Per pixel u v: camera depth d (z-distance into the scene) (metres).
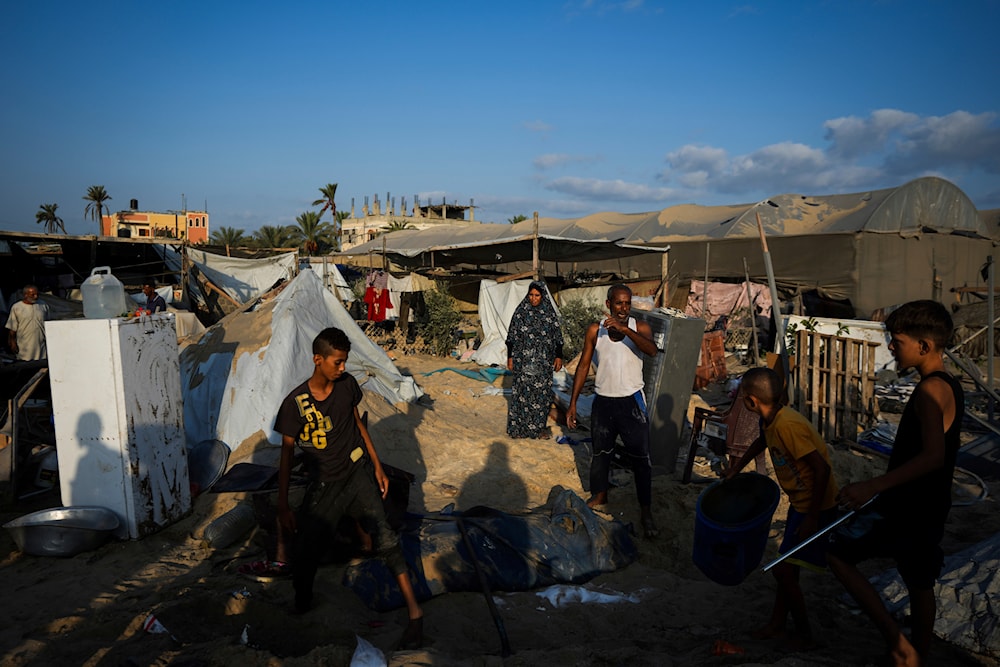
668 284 18.77
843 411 8.14
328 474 3.56
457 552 4.29
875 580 4.20
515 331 7.81
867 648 3.38
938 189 18.98
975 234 19.86
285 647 3.37
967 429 9.14
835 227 18.55
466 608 3.89
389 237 30.19
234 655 3.02
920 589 2.92
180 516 5.12
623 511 5.54
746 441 5.85
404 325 17.44
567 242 15.36
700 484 6.39
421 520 4.66
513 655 3.19
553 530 4.68
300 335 7.50
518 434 7.86
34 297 10.23
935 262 19.09
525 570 4.33
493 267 26.53
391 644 3.37
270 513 4.41
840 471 6.80
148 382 4.87
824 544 3.13
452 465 6.83
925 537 2.87
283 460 3.58
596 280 18.28
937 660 3.35
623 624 3.82
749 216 20.34
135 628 3.43
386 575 4.01
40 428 6.59
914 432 2.84
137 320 4.79
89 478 4.76
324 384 3.56
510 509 5.73
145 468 4.81
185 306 17.75
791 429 3.22
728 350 16.23
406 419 7.95
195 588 3.85
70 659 3.13
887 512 2.90
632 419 5.35
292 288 8.20
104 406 4.67
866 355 8.14
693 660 3.23
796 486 3.32
